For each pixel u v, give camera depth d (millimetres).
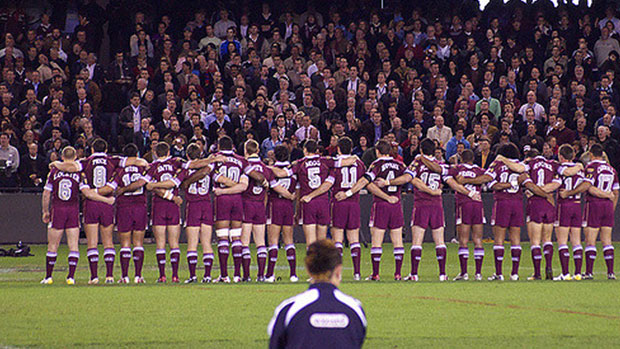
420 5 80750
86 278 39969
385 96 65125
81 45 71375
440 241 38094
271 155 49938
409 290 32250
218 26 74875
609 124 63938
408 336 22906
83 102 61562
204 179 36625
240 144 55812
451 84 70125
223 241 37031
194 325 24344
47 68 66062
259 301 29047
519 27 77875
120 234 36469
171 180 36188
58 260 49312
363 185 37250
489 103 65062
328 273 12289
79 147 54344
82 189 35781
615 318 25750
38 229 58125
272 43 72188
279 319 11875
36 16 78438
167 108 60469
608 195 38531
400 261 38000
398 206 37844
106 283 36062
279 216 37469
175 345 21562
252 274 42312
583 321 25188
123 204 36375
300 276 40906
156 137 55312
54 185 35812
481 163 57344
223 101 64312
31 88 64625
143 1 77375
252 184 37156
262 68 66375
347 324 11719
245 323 24672
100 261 49188
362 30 74250
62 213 35750
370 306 28016
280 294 30984
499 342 22109
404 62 69938
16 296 30203
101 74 66750
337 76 68438
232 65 66125
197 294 30906
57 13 77000
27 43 72750
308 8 78812
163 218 36656
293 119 60375
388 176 37469
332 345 11609
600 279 38656
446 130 61094
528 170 38031
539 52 74625
